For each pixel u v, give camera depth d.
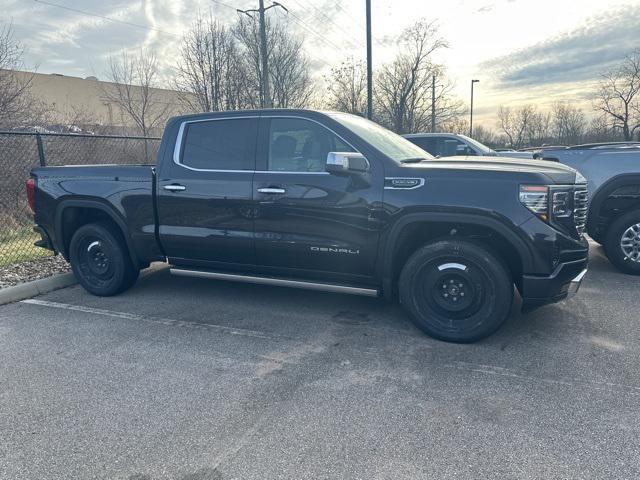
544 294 3.62
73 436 2.70
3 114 12.39
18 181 9.03
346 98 33.56
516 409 2.91
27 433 2.74
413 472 2.36
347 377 3.36
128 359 3.70
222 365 3.57
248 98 23.31
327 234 4.11
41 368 3.55
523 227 3.56
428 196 3.74
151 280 5.95
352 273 4.15
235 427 2.77
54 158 9.92
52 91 37.06
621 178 5.89
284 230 4.25
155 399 3.09
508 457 2.46
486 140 68.62
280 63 27.14
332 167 3.70
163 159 4.77
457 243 3.76
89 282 5.33
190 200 4.61
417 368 3.48
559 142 62.00
